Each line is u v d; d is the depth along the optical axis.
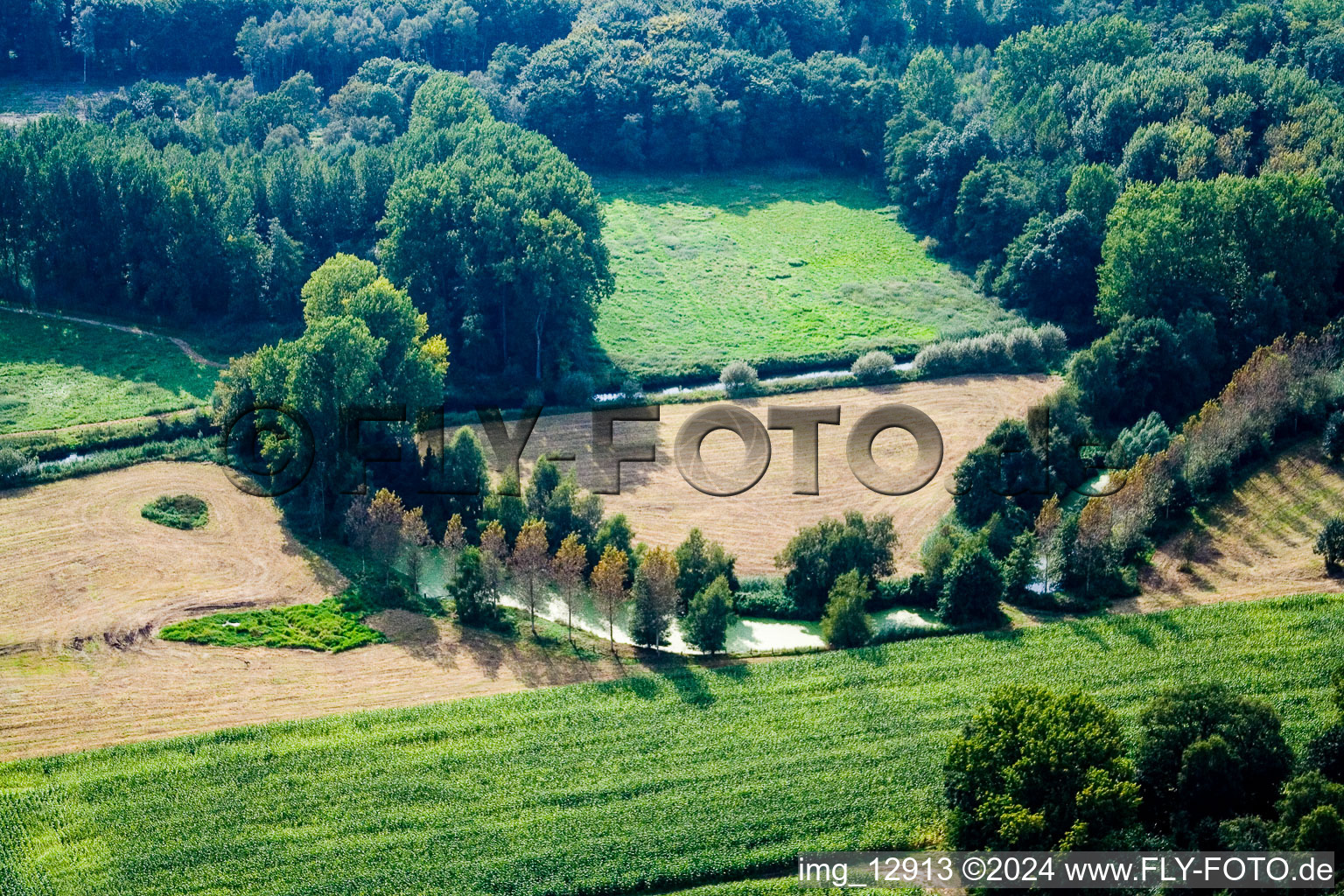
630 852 101.62
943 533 136.38
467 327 171.25
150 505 143.75
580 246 176.25
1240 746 100.06
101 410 161.75
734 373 173.00
